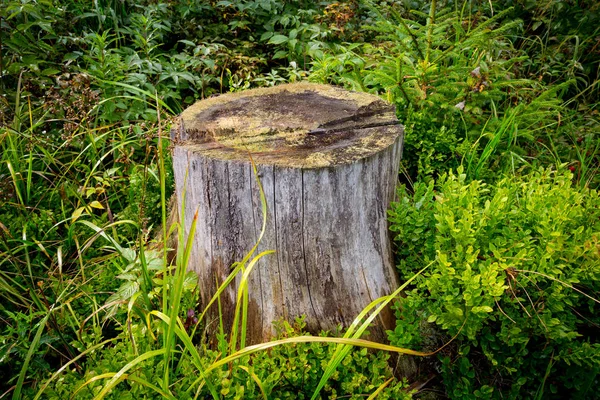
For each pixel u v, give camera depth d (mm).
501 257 1943
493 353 2023
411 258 2223
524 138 3455
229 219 2035
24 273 2531
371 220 2121
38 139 2760
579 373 2037
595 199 2195
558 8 4344
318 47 3834
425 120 2996
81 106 2756
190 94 3982
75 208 2840
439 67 3139
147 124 3227
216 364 1558
